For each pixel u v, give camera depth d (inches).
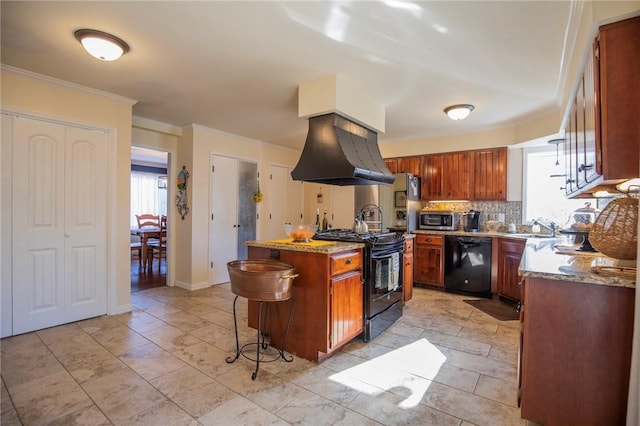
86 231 129.0
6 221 110.5
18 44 94.1
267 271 91.2
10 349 102.7
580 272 63.4
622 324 58.6
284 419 70.6
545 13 77.5
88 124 128.3
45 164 118.6
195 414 71.8
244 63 105.3
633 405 53.4
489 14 78.2
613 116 60.5
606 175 60.8
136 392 80.0
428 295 176.2
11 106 110.3
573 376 62.1
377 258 116.3
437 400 78.2
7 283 111.1
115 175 136.1
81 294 128.3
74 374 88.1
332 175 113.8
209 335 116.4
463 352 104.7
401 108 147.6
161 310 144.4
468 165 191.3
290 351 103.3
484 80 117.0
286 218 243.3
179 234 188.2
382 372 91.7
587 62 75.5
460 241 178.2
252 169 216.4
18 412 71.5
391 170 218.5
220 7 76.5
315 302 97.1
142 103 145.2
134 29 86.1
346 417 71.5
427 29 85.1
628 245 66.4
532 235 163.6
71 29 86.3
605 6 60.6
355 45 93.4
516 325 130.2
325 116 118.0
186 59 102.7
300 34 88.1
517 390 76.1
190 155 181.6
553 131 151.4
